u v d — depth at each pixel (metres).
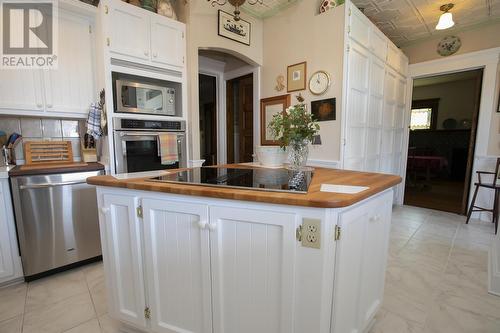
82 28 2.27
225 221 1.06
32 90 2.07
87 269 2.12
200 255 1.12
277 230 0.98
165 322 1.27
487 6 2.88
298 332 1.00
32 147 2.21
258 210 0.99
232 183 1.19
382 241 1.39
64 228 2.02
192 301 1.18
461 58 3.50
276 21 3.13
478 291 1.82
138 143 2.34
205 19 2.71
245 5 2.97
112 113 2.15
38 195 1.89
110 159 2.16
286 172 1.59
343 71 2.53
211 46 2.78
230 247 1.07
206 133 4.59
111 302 1.40
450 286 1.88
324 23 2.65
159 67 2.42
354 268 1.10
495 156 3.30
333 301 1.00
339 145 2.63
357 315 1.19
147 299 1.29
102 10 2.03
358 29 2.67
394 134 3.86
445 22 2.74
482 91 3.36
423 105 6.98
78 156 2.53
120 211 1.29
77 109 2.29
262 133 3.40
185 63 2.63
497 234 2.02
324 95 2.71
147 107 2.40
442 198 4.67
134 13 2.22
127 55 2.19
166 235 1.19
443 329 1.45
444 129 6.71
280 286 1.00
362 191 1.03
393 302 1.69
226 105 4.08
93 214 2.15
